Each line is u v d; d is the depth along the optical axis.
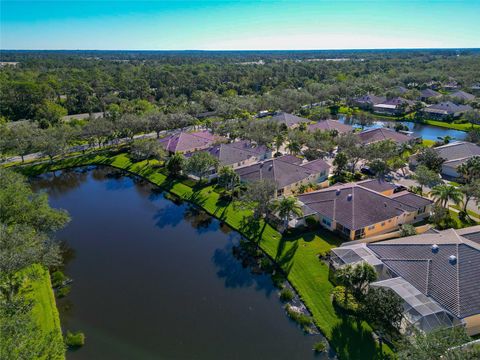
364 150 77.50
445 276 36.75
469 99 144.88
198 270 47.19
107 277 46.06
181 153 87.81
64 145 92.62
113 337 36.12
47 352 27.67
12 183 53.66
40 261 40.00
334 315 37.34
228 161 80.31
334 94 164.88
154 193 74.06
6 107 139.62
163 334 36.44
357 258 42.66
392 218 53.34
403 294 35.59
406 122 131.75
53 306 39.72
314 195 59.50
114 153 97.75
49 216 47.31
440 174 77.44
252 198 55.44
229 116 135.12
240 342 35.25
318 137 92.12
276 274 45.44
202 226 59.38
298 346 34.53
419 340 26.52
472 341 28.47
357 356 32.44
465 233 44.91
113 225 60.75
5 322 26.42
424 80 198.88
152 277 45.97
